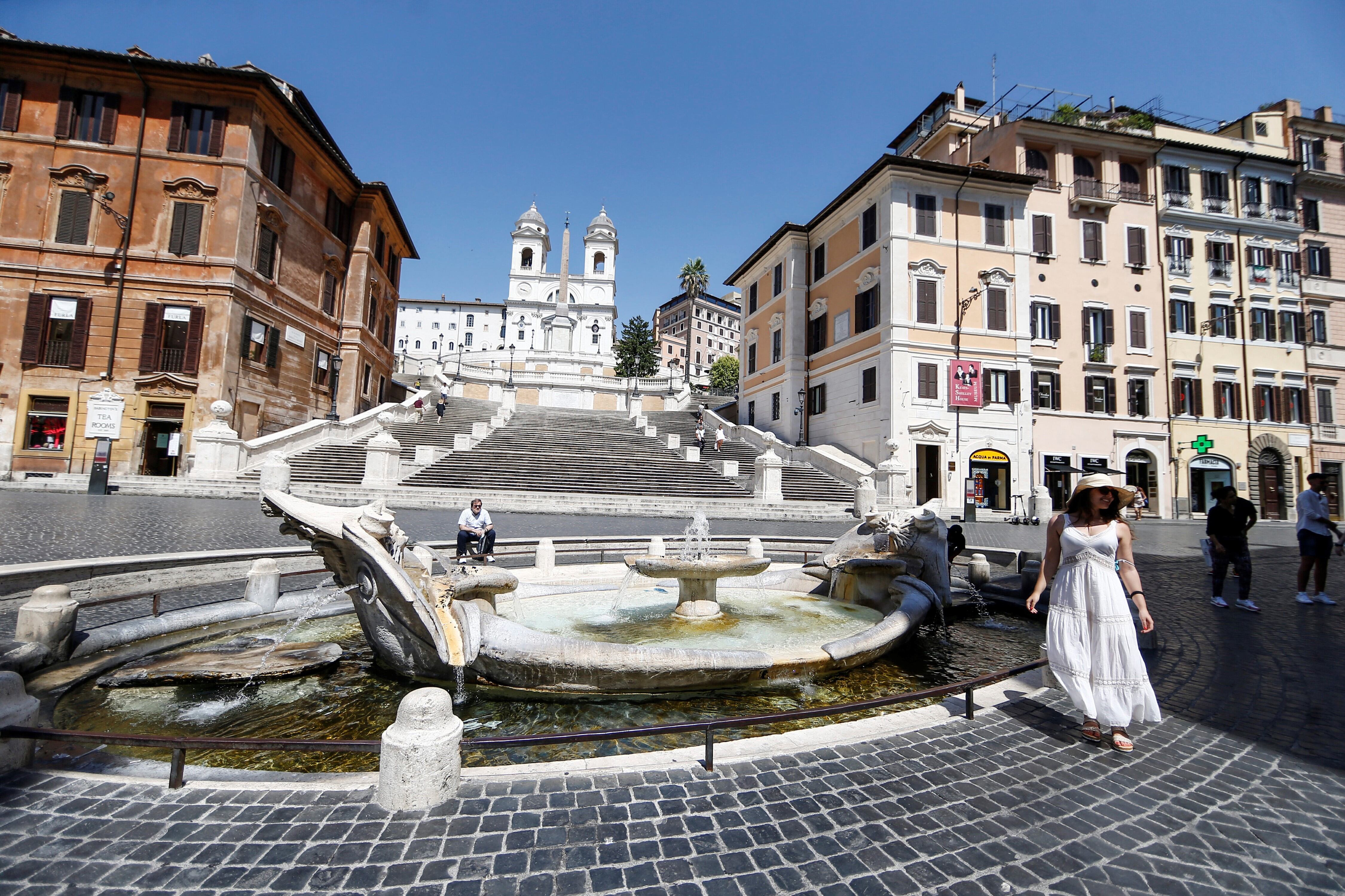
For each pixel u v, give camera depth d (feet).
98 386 72.79
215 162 76.64
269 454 71.87
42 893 7.27
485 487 70.74
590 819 9.13
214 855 8.09
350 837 8.55
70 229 73.77
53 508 44.93
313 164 93.40
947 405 91.20
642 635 21.09
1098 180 102.47
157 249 75.10
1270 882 7.81
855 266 101.65
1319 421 107.86
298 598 24.64
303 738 13.65
